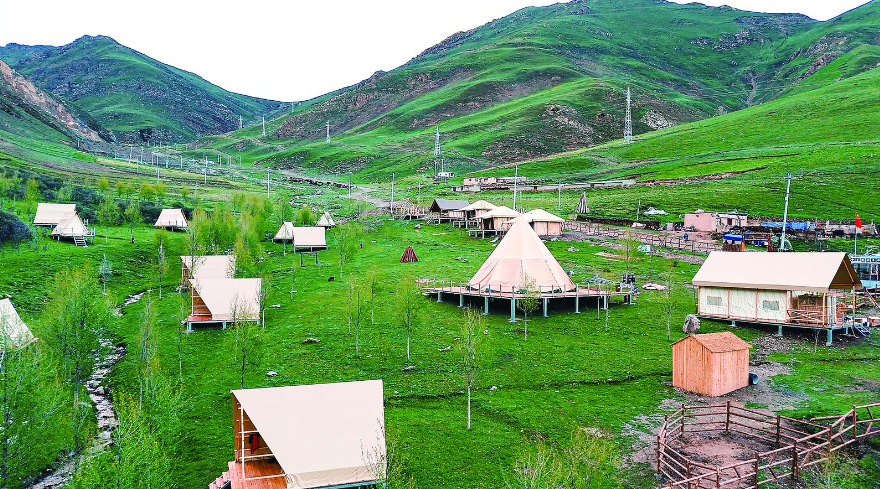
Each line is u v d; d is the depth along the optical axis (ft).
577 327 196.54
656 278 262.06
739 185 514.68
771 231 359.87
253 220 383.45
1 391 112.78
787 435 121.19
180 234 374.43
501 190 625.00
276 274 288.71
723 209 444.14
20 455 113.91
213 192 639.35
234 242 316.19
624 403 141.38
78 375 151.33
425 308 216.95
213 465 121.19
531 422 131.95
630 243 291.17
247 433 116.78
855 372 156.04
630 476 109.29
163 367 172.55
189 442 131.03
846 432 121.19
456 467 114.62
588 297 226.38
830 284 183.42
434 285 245.45
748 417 122.11
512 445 122.52
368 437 111.55
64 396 130.82
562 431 127.75
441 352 174.70
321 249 356.18
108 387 162.50
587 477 94.89
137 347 175.22
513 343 180.86
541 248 236.43
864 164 531.91
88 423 138.82
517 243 235.61
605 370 160.86
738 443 120.06
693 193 503.20
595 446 101.24
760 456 102.99
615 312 213.46
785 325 189.06
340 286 255.70
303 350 179.22
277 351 179.52
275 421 110.52
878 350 173.17
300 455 106.52
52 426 120.67
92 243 329.93
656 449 114.93
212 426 137.69
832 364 162.30
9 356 121.29
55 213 366.43
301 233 353.10
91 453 114.32
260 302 213.05
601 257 306.76
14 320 159.74
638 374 158.40
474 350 145.38
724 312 203.00
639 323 200.85
